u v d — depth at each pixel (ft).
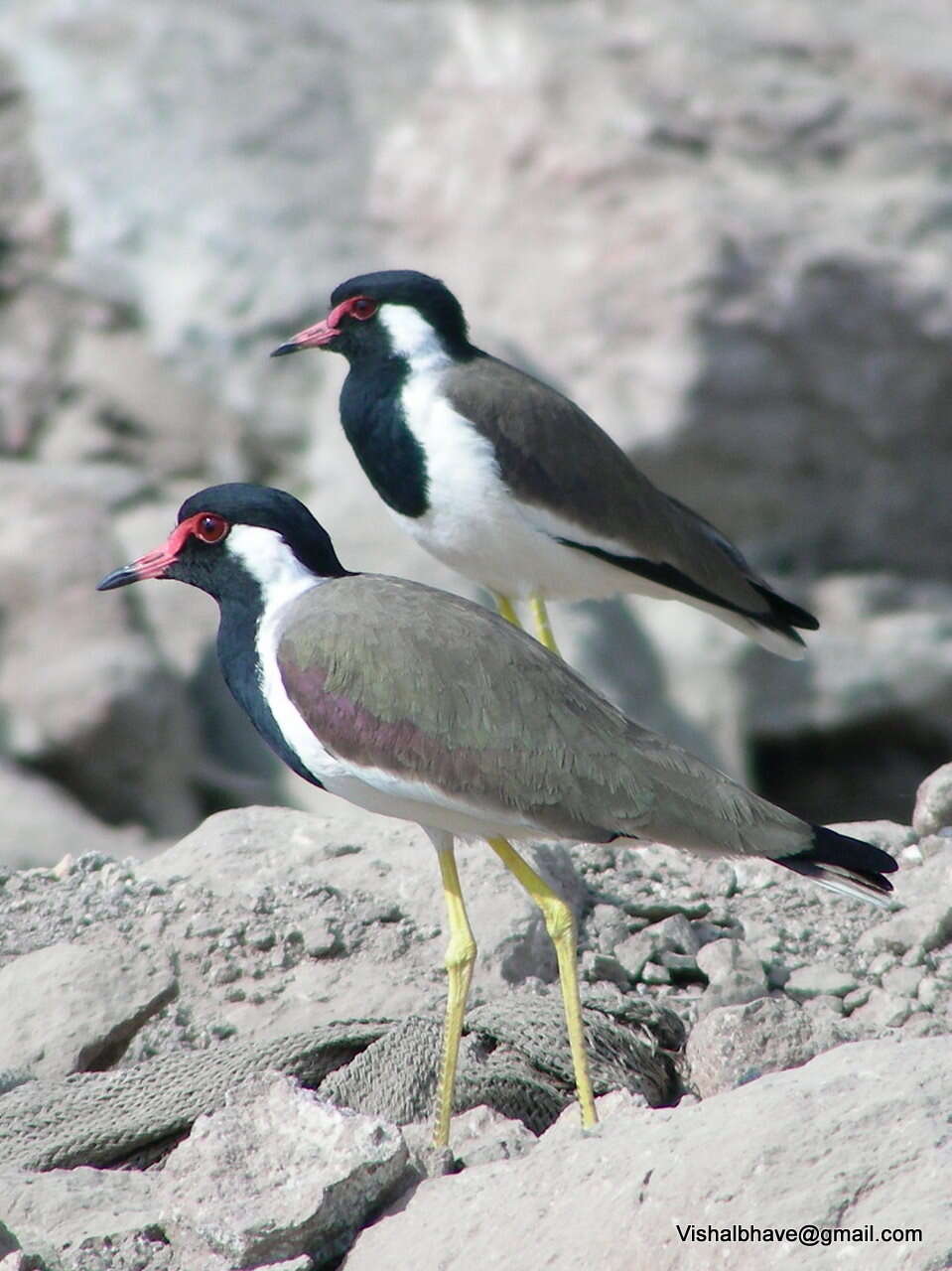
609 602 76.43
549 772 28.22
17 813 67.46
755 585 45.01
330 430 80.84
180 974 34.04
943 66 87.35
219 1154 25.63
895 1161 21.49
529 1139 27.81
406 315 41.16
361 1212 25.32
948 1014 33.04
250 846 37.45
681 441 78.59
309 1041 30.81
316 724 29.30
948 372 80.69
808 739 77.00
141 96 92.79
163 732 72.90
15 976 33.42
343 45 96.58
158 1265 24.89
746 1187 21.70
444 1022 30.94
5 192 93.35
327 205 89.92
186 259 88.48
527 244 83.97
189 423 87.10
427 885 35.35
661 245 80.07
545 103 85.35
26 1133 29.12
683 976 34.40
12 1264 23.86
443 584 72.95
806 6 90.84
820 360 79.56
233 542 30.40
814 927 35.81
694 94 85.40
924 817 38.22
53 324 91.20
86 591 74.64
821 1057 24.35
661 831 28.12
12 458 89.20
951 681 77.20
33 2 96.99
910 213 81.87
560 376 80.69
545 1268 22.24
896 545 82.28
